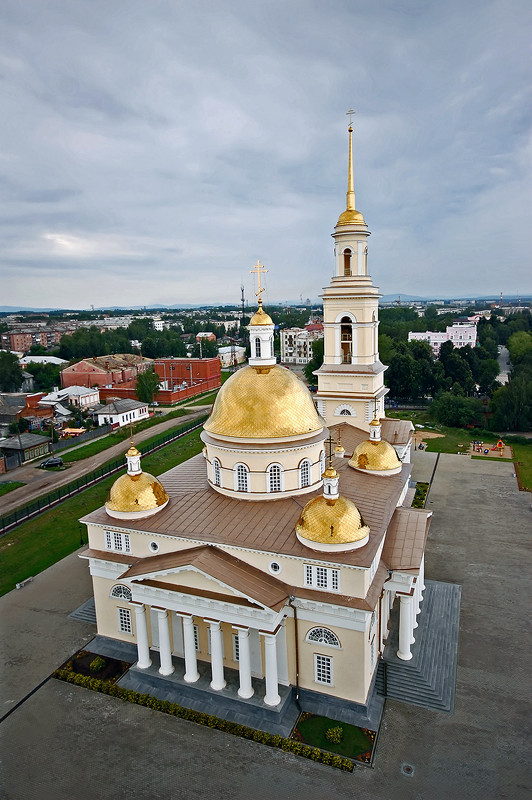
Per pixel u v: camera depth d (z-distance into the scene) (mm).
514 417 94250
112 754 28484
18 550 52375
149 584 32094
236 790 26109
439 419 102688
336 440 51125
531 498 63594
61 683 34031
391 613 38969
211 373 157500
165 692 32906
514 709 30828
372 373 53750
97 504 64000
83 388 128125
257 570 31703
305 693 31656
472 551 50219
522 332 177250
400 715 30656
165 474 44000
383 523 33969
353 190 53500
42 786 26656
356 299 53594
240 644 30641
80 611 41531
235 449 35250
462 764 27203
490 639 37094
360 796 25578
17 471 79250
